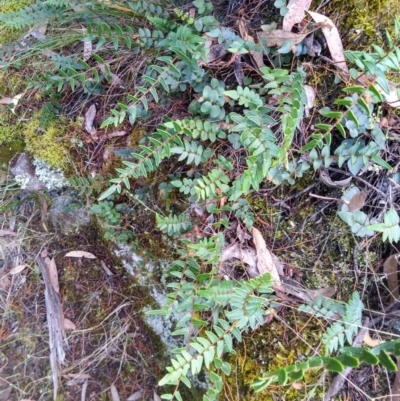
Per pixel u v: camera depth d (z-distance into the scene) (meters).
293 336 0.51
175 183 0.53
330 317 0.49
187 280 0.57
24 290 0.74
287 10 0.49
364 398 0.49
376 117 0.46
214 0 0.58
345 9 0.50
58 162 0.67
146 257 0.63
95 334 0.72
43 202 0.72
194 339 0.48
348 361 0.30
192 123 0.50
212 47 0.53
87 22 0.56
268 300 0.47
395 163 0.49
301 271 0.53
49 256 0.74
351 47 0.50
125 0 0.59
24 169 0.69
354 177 0.50
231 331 0.45
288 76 0.44
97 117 0.65
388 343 0.36
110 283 0.72
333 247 0.52
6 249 0.74
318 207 0.52
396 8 0.48
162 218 0.54
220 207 0.54
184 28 0.47
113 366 0.71
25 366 0.73
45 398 0.71
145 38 0.53
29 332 0.73
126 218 0.63
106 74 0.59
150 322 0.67
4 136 0.69
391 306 0.49
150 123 0.60
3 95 0.70
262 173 0.44
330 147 0.50
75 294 0.73
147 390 0.69
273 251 0.54
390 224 0.40
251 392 0.52
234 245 0.54
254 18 0.55
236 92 0.46
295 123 0.42
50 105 0.65
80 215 0.70
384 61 0.41
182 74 0.53
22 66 0.69
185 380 0.43
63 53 0.68
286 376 0.31
